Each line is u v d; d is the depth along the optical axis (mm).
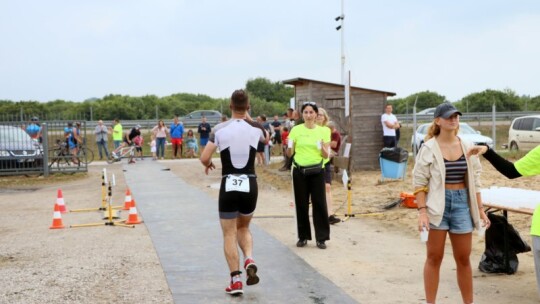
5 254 8656
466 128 24266
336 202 13562
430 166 5340
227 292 6457
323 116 10055
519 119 26328
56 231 10492
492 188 7977
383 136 20266
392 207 12477
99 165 27188
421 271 7426
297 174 8750
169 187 17109
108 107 60375
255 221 11102
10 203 15109
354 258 8141
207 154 6371
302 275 7188
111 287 6797
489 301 6156
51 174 22750
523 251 7246
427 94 56438
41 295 6516
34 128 22719
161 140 31219
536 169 5246
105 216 11625
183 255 8312
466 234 5379
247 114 6531
